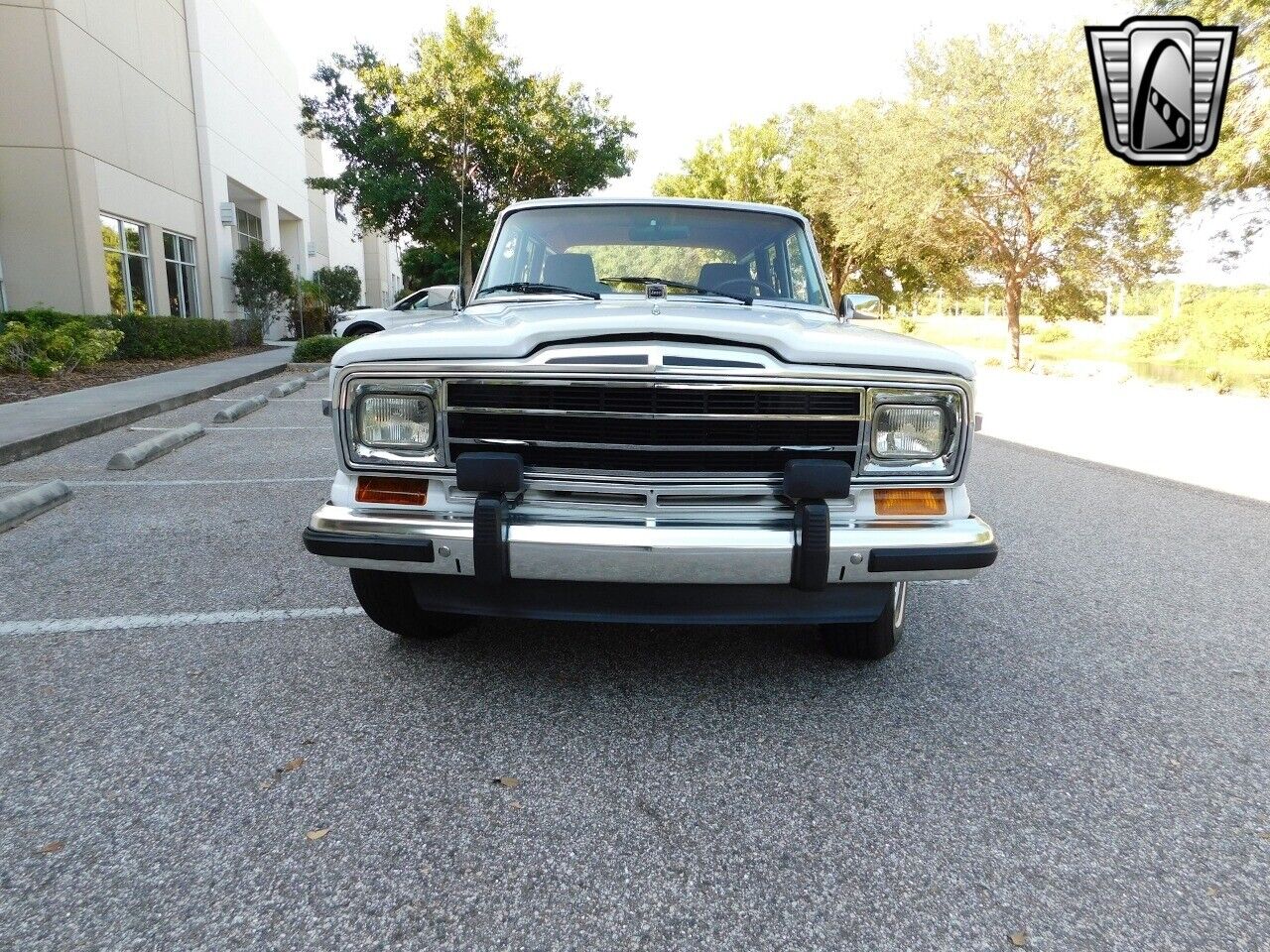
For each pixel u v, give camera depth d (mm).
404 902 1829
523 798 2227
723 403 2453
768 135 41844
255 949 1686
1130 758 2520
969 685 2992
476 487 2441
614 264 3834
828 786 2322
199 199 21609
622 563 2418
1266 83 14375
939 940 1762
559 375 2434
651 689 2883
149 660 3021
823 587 2447
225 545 4453
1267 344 24016
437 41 21984
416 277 34156
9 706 2664
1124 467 7613
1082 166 18500
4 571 3998
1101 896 1909
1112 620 3711
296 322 28094
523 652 3170
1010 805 2256
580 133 23672
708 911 1830
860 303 3514
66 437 7418
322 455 7164
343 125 23891
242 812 2133
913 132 22859
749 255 3867
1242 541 5074
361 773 2328
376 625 3373
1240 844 2111
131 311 17312
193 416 9375
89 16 15547
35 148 14609
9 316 12867
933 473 2562
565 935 1749
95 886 1854
